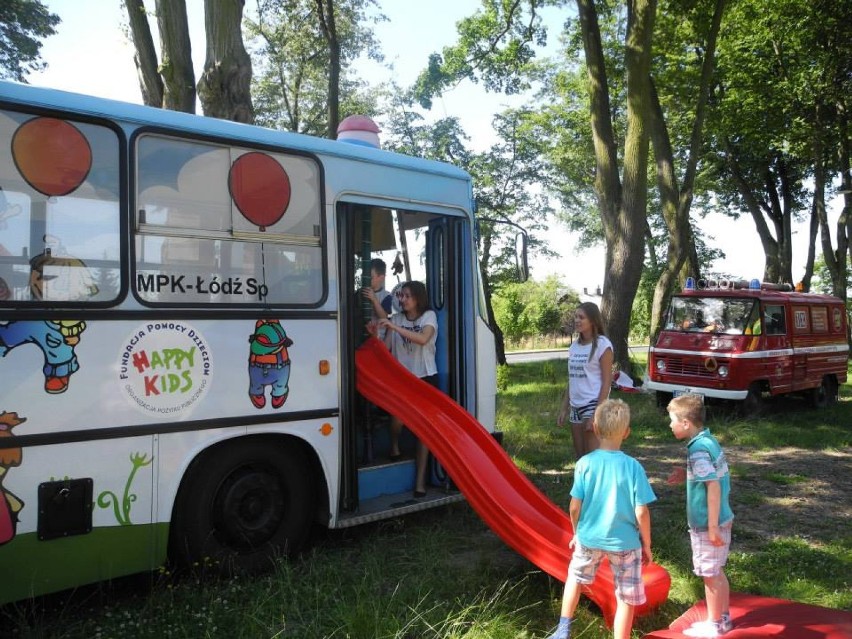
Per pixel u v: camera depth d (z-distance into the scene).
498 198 30.94
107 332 4.18
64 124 4.13
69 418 4.02
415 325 6.18
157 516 4.34
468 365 6.47
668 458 9.45
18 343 3.87
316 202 5.27
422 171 6.10
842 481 8.38
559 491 7.39
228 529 4.77
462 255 6.48
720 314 12.90
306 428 5.07
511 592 4.64
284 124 27.91
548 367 20.27
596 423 4.00
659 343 13.29
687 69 21.39
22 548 3.85
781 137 25.52
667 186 18.77
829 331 14.91
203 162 4.70
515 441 10.05
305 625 4.08
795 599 4.82
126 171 4.33
